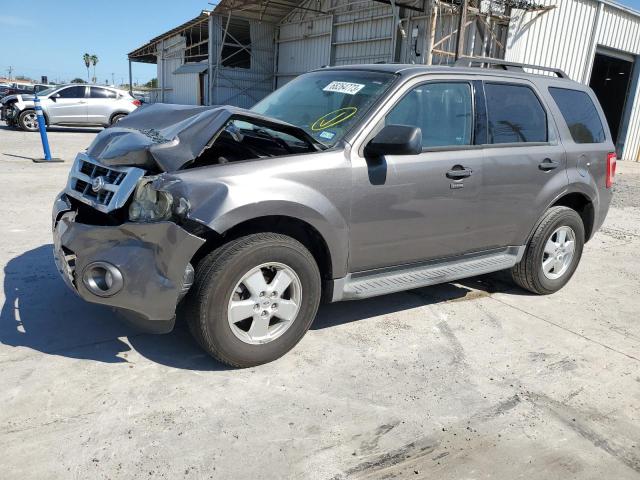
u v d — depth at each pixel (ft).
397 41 58.03
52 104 60.08
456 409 9.99
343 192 10.99
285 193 10.14
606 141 16.98
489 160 13.44
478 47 51.67
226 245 9.98
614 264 20.56
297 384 10.43
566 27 56.03
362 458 8.49
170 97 115.44
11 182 27.99
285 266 10.57
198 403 9.57
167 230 9.23
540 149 14.75
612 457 8.94
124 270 9.39
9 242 17.80
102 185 10.21
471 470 8.39
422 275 13.03
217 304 9.87
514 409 10.11
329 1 70.03
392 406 9.94
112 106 62.95
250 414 9.37
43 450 8.11
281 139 11.78
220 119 10.16
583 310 15.35
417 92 12.41
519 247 15.14
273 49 86.07
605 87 70.64
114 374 10.30
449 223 13.05
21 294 13.62
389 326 13.37
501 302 15.57
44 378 10.01
